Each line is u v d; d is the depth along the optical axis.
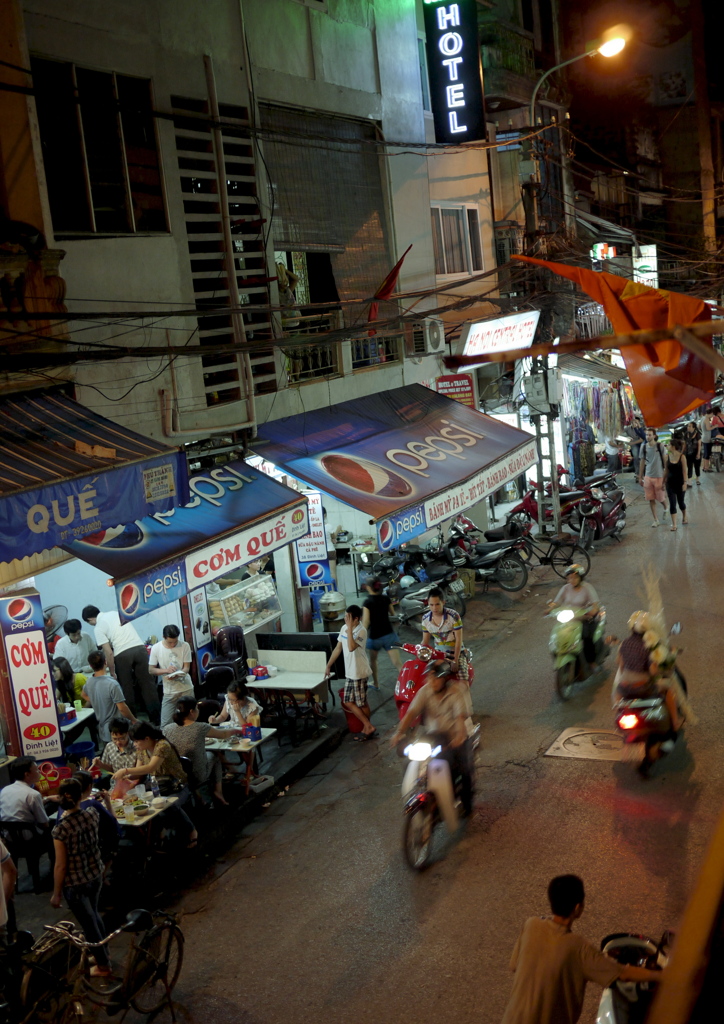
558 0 25.30
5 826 8.44
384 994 6.61
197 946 7.57
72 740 11.18
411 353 17.70
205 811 9.59
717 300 23.78
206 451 12.30
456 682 9.01
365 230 16.33
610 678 12.38
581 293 20.97
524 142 21.61
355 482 12.81
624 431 28.50
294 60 14.48
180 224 11.85
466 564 17.08
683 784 9.11
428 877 8.09
